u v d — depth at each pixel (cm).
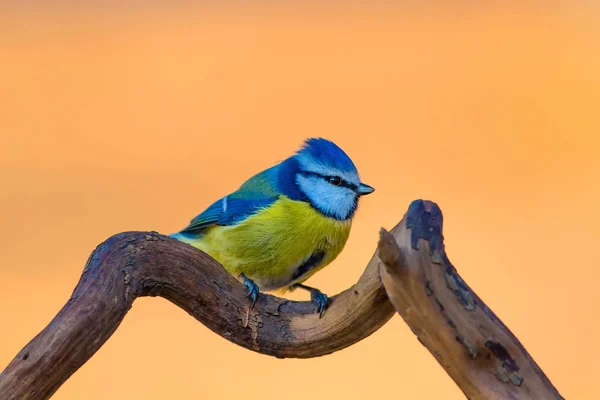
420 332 341
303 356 346
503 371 341
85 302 343
